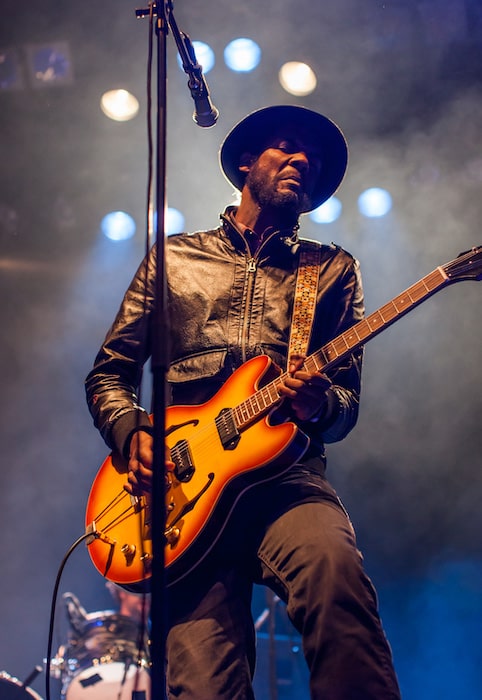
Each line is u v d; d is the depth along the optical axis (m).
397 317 2.58
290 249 2.95
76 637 5.70
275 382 2.58
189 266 2.95
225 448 2.56
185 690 2.39
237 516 2.53
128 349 2.97
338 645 2.11
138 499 2.68
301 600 2.23
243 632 2.50
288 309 2.81
